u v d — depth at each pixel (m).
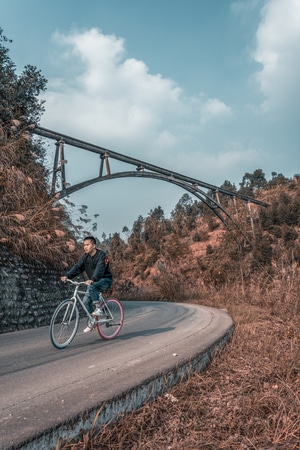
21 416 2.83
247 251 35.31
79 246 12.23
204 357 5.09
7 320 7.71
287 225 74.56
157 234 101.12
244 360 5.32
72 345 6.04
